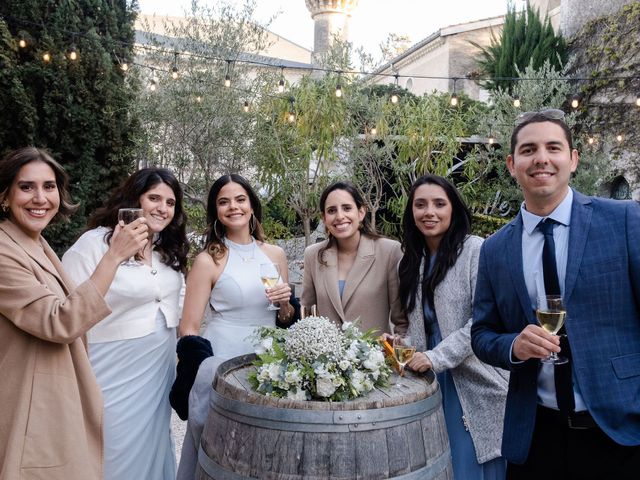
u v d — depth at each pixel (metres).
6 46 6.35
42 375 2.05
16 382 2.03
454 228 2.82
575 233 1.97
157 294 2.87
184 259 3.09
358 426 1.88
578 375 1.89
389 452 1.90
